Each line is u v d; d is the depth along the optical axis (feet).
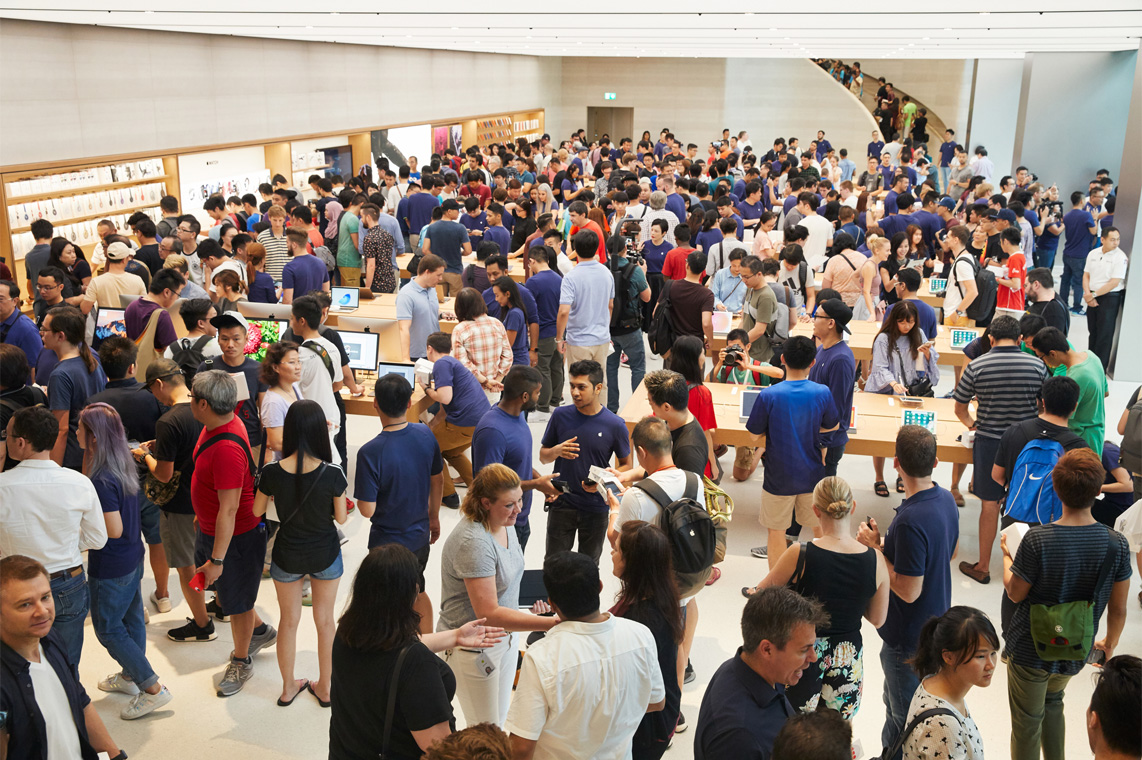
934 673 8.43
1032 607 10.52
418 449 12.50
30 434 10.59
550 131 78.28
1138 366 28.45
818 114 72.64
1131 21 23.34
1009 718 12.85
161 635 14.56
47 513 10.69
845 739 6.29
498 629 9.71
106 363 14.30
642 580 9.18
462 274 27.43
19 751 7.78
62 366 15.02
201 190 36.63
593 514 13.88
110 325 20.01
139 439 14.61
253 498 12.74
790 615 7.63
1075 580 10.30
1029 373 15.57
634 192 33.42
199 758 11.68
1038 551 10.35
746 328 21.31
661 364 29.55
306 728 12.32
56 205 29.45
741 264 20.83
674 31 28.91
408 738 7.87
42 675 7.98
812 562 9.93
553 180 45.83
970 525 18.74
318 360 16.47
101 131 30.86
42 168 28.43
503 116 67.92
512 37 34.45
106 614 12.01
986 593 16.03
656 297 29.35
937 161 72.84
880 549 11.03
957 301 24.62
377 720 7.86
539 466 21.42
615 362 23.90
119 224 32.42
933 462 10.71
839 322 15.75
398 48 51.31
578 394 13.46
